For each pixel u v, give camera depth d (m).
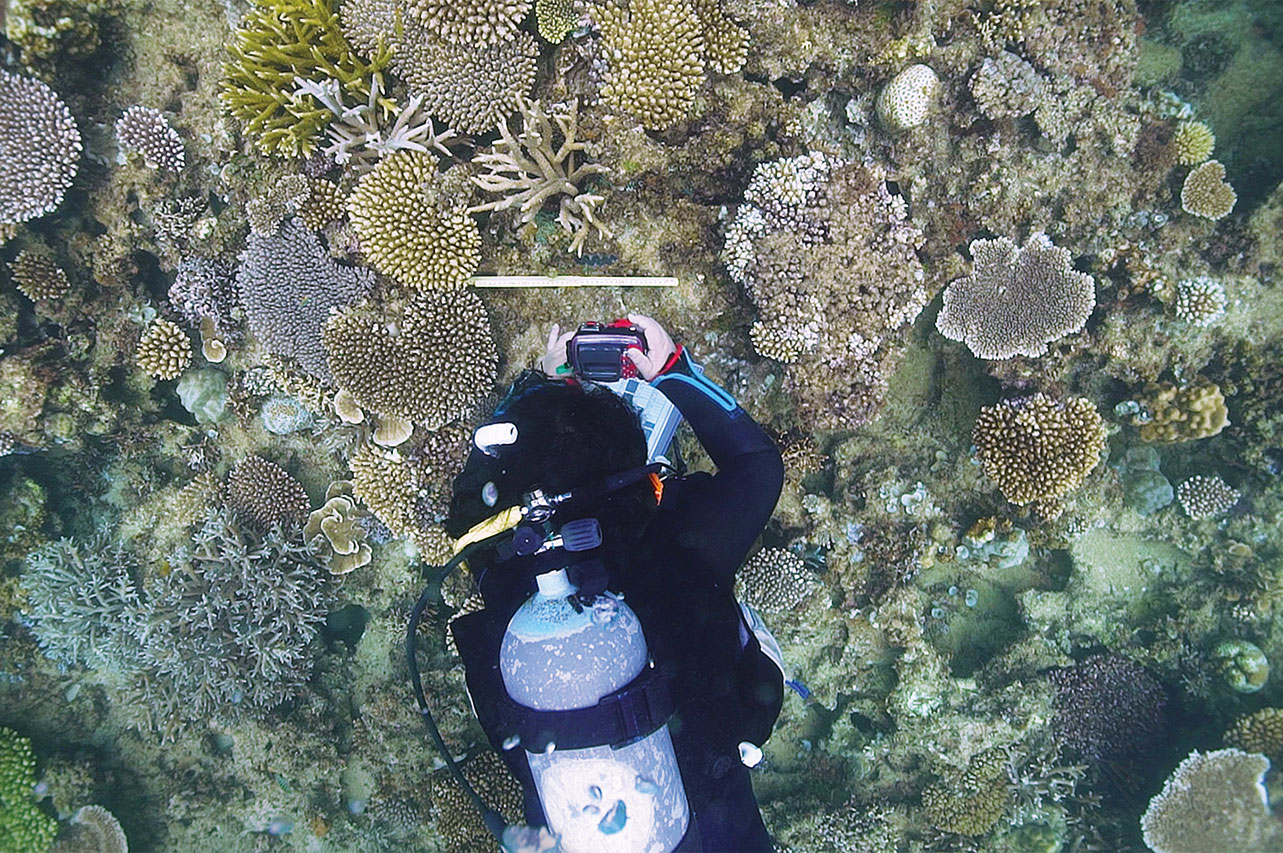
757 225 3.62
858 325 3.73
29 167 3.96
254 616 4.70
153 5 4.00
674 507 1.70
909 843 4.79
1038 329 4.00
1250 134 4.22
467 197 3.66
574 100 3.56
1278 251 4.04
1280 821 4.27
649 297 3.87
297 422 4.52
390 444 4.14
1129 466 4.46
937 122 3.89
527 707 1.38
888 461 4.45
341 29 3.72
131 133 4.07
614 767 1.34
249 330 4.43
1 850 5.00
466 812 4.86
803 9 3.61
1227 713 4.45
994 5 3.71
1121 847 4.62
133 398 4.82
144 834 5.32
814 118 3.81
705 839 1.44
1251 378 4.16
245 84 3.85
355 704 5.17
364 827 5.17
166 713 4.96
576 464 1.54
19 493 4.96
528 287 3.84
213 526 4.66
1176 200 4.12
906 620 4.46
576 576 1.45
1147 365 4.16
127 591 4.98
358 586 4.87
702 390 2.00
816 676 4.75
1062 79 3.86
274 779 5.13
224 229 4.20
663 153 3.65
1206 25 4.11
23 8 3.74
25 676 5.27
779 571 4.38
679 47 3.40
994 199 3.97
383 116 3.76
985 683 4.69
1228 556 4.39
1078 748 4.79
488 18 3.42
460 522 1.62
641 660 1.41
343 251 3.87
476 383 3.87
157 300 4.60
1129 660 4.64
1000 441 4.12
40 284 4.36
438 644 4.98
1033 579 4.74
